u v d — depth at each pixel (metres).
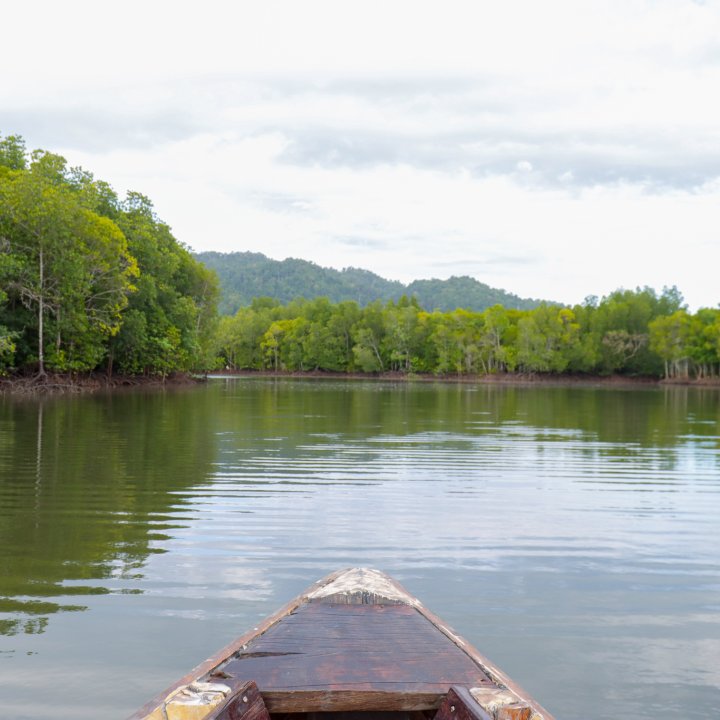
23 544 7.39
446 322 116.31
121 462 13.00
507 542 7.78
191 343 53.38
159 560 6.86
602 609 5.74
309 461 13.67
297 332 131.75
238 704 2.94
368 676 3.32
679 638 5.18
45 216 35.47
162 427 19.55
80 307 39.31
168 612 5.48
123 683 4.34
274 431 19.28
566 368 113.06
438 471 12.75
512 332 116.81
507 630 5.29
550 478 12.14
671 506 9.81
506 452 15.62
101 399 32.62
